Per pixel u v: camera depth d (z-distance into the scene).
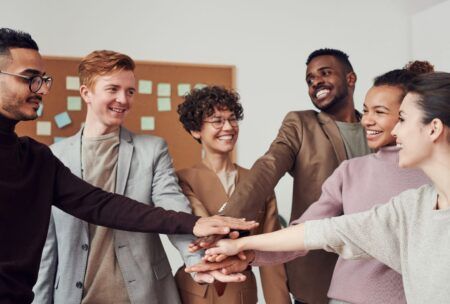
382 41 3.94
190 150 3.55
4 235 1.27
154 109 3.49
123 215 1.48
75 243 1.56
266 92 3.71
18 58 1.27
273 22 3.73
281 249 1.36
